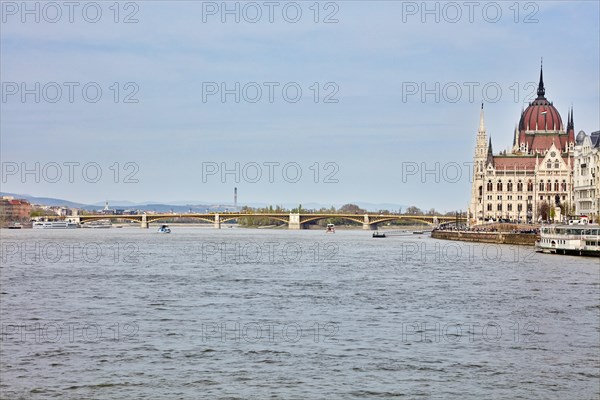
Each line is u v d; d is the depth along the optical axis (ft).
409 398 315.37
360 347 389.80
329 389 325.62
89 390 324.39
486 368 354.13
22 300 547.90
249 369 351.87
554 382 335.26
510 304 519.60
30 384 330.95
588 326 441.68
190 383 333.21
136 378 338.95
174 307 514.27
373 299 545.85
